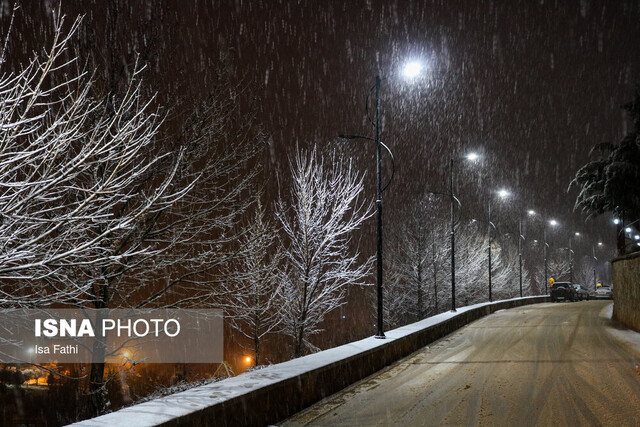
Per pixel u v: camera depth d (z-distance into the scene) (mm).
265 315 21344
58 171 6074
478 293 50094
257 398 8406
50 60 5797
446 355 17625
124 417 6418
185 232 12930
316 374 10750
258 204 17406
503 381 12562
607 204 31391
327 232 21250
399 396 11195
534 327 26766
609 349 17875
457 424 8750
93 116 10844
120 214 11906
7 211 5977
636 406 9633
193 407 6965
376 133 18922
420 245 42156
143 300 13195
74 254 6375
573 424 8547
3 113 5805
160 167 12438
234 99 13430
